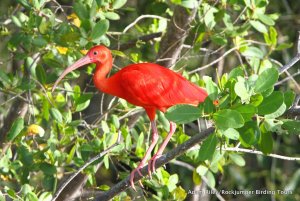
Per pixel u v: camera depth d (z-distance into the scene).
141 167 10.91
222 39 12.67
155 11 13.88
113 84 11.60
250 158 17.50
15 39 12.16
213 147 9.20
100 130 13.12
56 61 12.23
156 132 11.61
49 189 11.75
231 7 14.02
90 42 11.99
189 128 15.13
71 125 11.93
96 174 16.69
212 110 8.99
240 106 8.97
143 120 13.67
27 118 14.14
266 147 9.66
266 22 12.52
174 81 11.41
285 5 16.77
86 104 12.26
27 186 10.77
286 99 9.51
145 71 11.46
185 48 14.35
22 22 12.29
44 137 13.47
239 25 13.27
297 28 16.86
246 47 13.14
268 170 16.69
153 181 11.66
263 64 12.97
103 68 11.67
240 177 16.66
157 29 13.96
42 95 12.41
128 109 12.67
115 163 13.84
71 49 12.17
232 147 11.04
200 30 12.82
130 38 13.70
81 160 11.60
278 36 16.47
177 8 12.77
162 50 13.23
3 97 14.63
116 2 12.44
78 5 11.88
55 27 12.58
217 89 9.10
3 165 11.66
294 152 16.91
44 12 12.63
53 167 11.54
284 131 9.53
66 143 12.02
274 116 9.36
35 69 12.34
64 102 12.70
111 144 11.34
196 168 12.71
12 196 10.72
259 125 9.57
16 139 11.81
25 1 12.24
